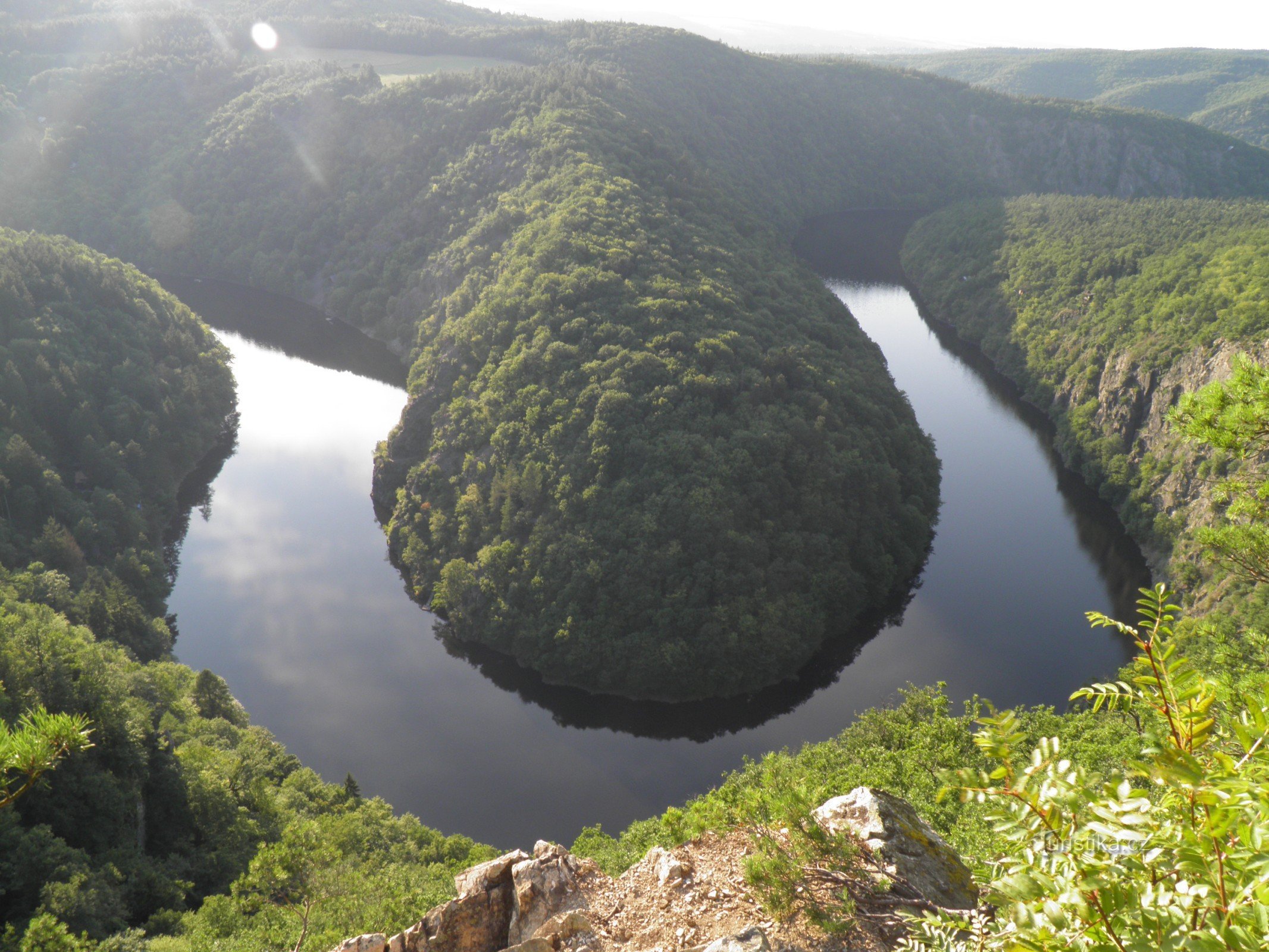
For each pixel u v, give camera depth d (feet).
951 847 50.39
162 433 422.82
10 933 115.55
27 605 247.09
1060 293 583.99
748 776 119.75
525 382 376.48
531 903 57.06
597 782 262.26
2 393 379.35
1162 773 15.47
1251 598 211.00
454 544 349.20
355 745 272.31
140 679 230.48
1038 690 296.30
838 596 316.40
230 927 116.06
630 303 405.18
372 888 119.24
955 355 604.49
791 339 423.64
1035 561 368.27
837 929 43.29
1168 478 383.65
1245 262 481.87
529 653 303.27
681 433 332.39
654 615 294.87
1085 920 16.38
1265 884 14.33
